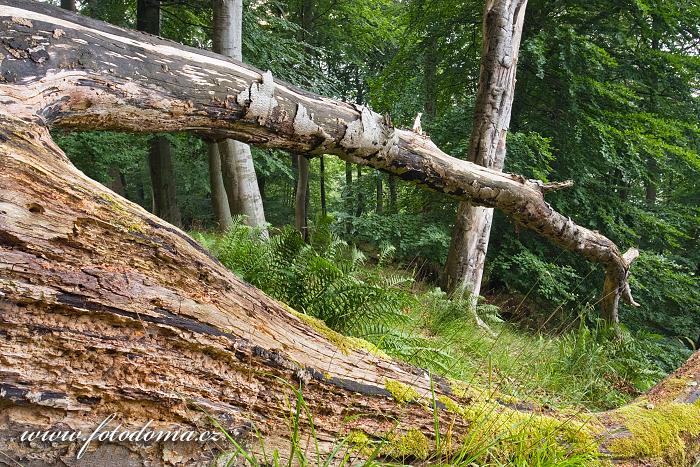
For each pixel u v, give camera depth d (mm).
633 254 5047
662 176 10516
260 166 8844
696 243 10188
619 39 8695
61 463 1123
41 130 1349
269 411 1449
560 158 8500
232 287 1489
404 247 7797
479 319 5117
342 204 13633
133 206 1367
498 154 5539
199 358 1336
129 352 1214
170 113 1853
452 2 8820
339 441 1549
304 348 1598
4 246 1089
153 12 7867
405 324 3867
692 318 8625
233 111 2035
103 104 1628
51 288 1124
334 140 2436
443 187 3107
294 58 7531
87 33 1608
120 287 1229
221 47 5211
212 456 1335
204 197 15586
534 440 1779
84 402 1149
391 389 1714
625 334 5180
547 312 7941
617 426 2035
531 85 8664
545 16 8586
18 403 1058
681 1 8047
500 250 8500
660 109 9070
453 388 1919
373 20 11367
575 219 8664
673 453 1985
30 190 1164
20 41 1418
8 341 1067
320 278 2773
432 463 1644
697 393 2309
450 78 10195
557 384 3492
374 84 10578
